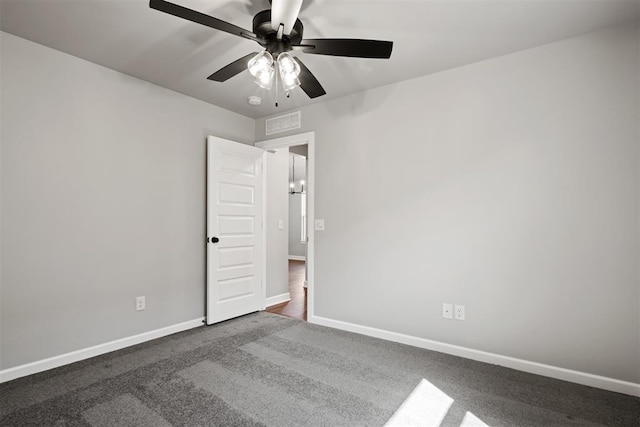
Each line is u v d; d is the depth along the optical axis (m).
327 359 2.68
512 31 2.29
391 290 3.12
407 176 3.05
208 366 2.55
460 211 2.79
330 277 3.52
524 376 2.40
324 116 3.60
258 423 1.84
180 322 3.38
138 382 2.29
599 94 2.28
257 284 4.07
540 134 2.47
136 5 2.02
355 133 3.38
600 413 1.95
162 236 3.23
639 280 2.16
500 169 2.62
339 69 2.86
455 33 2.31
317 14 2.08
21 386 2.23
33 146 2.44
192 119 3.51
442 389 2.21
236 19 2.16
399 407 2.00
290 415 1.91
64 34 2.34
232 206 3.77
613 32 2.24
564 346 2.37
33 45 2.44
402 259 3.07
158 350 2.86
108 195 2.84
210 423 1.84
